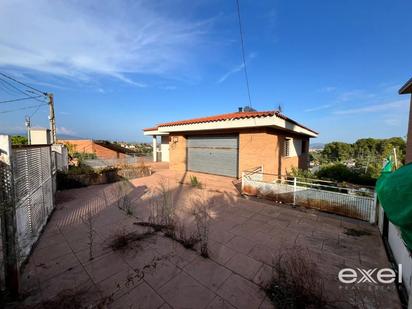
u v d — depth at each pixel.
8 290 2.35
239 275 2.75
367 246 3.56
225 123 8.77
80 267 2.91
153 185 8.43
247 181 6.72
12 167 2.56
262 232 4.08
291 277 2.60
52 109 14.07
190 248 3.41
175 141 12.55
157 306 2.25
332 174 10.07
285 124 8.30
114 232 3.99
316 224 4.48
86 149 21.17
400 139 19.62
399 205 1.39
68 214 5.05
